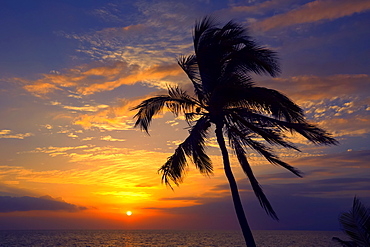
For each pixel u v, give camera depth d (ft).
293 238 489.26
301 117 41.65
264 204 43.62
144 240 420.77
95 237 517.55
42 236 550.77
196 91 44.19
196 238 493.36
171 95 44.09
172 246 299.99
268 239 447.01
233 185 40.52
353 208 28.40
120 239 446.60
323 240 415.85
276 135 40.63
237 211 39.73
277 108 40.91
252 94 38.99
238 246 297.74
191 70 44.16
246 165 44.65
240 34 43.55
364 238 27.22
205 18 44.32
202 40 43.93
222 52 43.14
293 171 43.21
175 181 44.01
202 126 41.75
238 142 44.16
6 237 492.13
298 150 40.88
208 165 46.11
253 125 42.09
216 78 42.86
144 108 43.83
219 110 41.65
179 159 42.73
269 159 43.68
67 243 338.13
